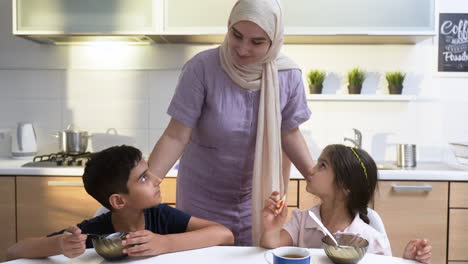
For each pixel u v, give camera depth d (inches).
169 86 106.7
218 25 91.0
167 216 49.8
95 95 106.7
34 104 106.7
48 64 105.8
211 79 52.4
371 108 106.6
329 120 107.0
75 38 98.6
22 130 103.0
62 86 106.5
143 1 90.9
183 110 52.6
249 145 55.1
